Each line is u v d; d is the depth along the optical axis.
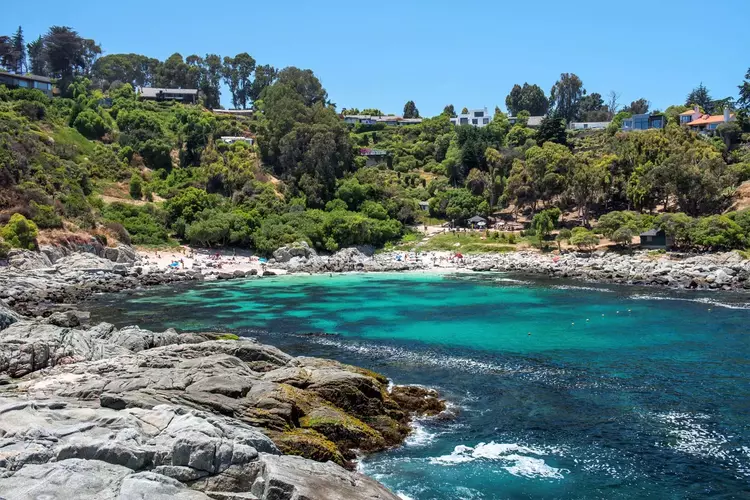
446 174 161.75
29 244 83.56
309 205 132.62
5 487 16.48
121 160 134.25
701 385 36.28
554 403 33.62
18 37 195.12
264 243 110.81
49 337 35.34
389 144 188.38
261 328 53.94
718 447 27.61
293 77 189.75
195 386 28.31
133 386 28.05
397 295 73.88
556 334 50.91
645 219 108.75
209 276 92.69
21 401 24.00
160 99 187.12
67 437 20.25
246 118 185.88
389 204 135.88
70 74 171.00
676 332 50.91
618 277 84.62
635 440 28.47
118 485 17.19
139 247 105.44
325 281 88.12
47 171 104.69
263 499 18.27
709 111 199.50
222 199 126.06
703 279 79.06
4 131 107.69
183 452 19.19
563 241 114.12
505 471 25.48
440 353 44.66
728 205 109.88
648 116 171.25
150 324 55.69
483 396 34.94
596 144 154.62
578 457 26.78
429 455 27.11
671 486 24.16
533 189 132.00
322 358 41.53
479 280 87.38
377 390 32.53
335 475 21.41
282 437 25.06
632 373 39.03
